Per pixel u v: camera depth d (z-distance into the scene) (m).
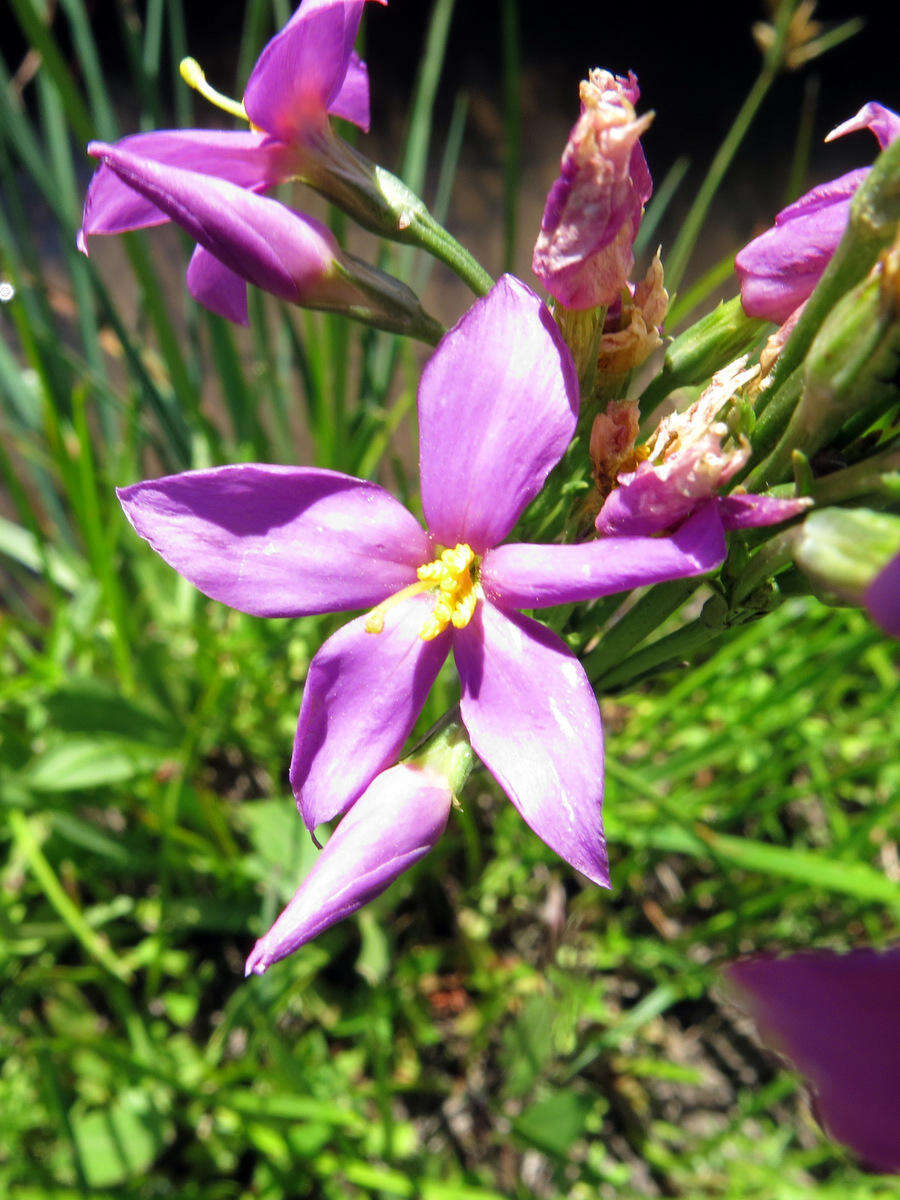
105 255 0.19
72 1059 0.12
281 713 0.14
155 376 0.15
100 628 0.14
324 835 0.12
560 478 0.07
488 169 0.20
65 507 0.16
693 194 0.21
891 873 0.14
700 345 0.07
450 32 0.21
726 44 0.22
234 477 0.06
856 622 0.13
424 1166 0.12
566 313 0.06
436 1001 0.13
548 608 0.07
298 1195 0.12
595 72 0.06
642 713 0.14
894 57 0.22
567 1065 0.13
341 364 0.12
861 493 0.06
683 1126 0.13
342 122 0.10
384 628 0.07
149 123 0.13
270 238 0.07
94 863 0.13
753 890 0.13
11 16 0.20
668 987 0.12
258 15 0.12
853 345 0.05
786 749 0.14
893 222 0.05
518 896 0.14
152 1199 0.11
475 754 0.07
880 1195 0.12
